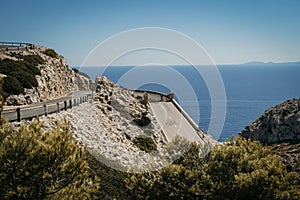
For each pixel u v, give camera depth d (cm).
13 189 752
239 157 1155
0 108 931
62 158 812
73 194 820
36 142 792
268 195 1004
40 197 777
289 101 6153
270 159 1136
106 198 1198
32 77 3241
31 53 4297
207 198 1090
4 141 790
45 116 1833
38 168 771
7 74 3064
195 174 1134
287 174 1098
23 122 1591
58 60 4778
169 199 1088
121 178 1400
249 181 1025
